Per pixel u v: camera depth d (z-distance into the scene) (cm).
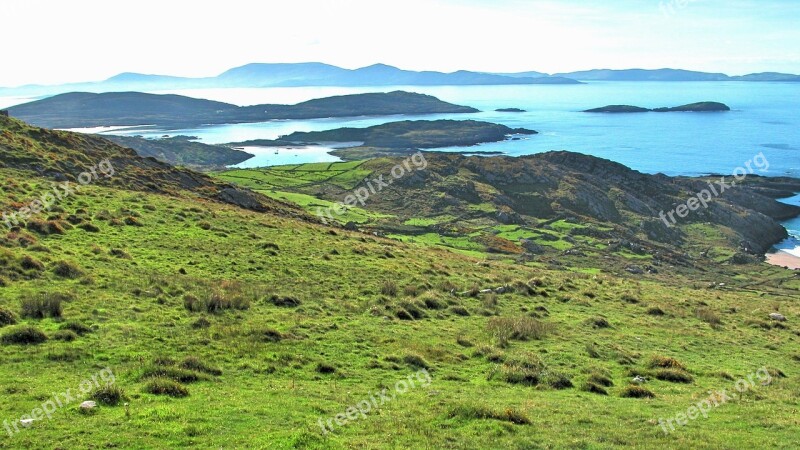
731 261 11656
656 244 12550
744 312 4656
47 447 1398
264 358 2291
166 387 1828
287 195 11206
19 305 2486
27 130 6581
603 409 2066
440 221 11975
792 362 3161
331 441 1566
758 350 3394
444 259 5716
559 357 2781
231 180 13362
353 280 3938
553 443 1691
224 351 2317
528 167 17250
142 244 4009
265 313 2942
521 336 3084
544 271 6222
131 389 1820
